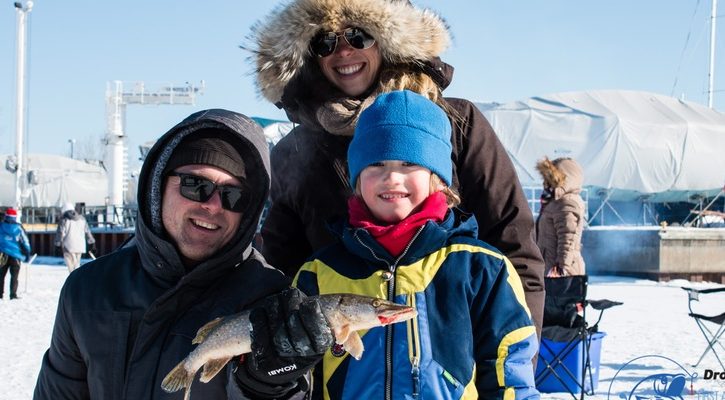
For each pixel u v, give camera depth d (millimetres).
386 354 2527
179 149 2420
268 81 3463
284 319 1990
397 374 2508
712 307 13195
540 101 28344
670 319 11391
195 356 2139
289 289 2080
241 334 2074
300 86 3482
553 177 7746
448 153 2854
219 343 2096
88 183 51375
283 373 2018
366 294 2623
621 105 28359
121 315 2412
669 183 26641
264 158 2490
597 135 26500
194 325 2377
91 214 34531
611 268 20828
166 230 2436
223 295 2424
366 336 2570
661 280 19328
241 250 2430
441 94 3484
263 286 2463
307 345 1971
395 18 3217
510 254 3189
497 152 3312
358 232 2666
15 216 14391
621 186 26391
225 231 2414
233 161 2408
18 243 14438
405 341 2525
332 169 3410
